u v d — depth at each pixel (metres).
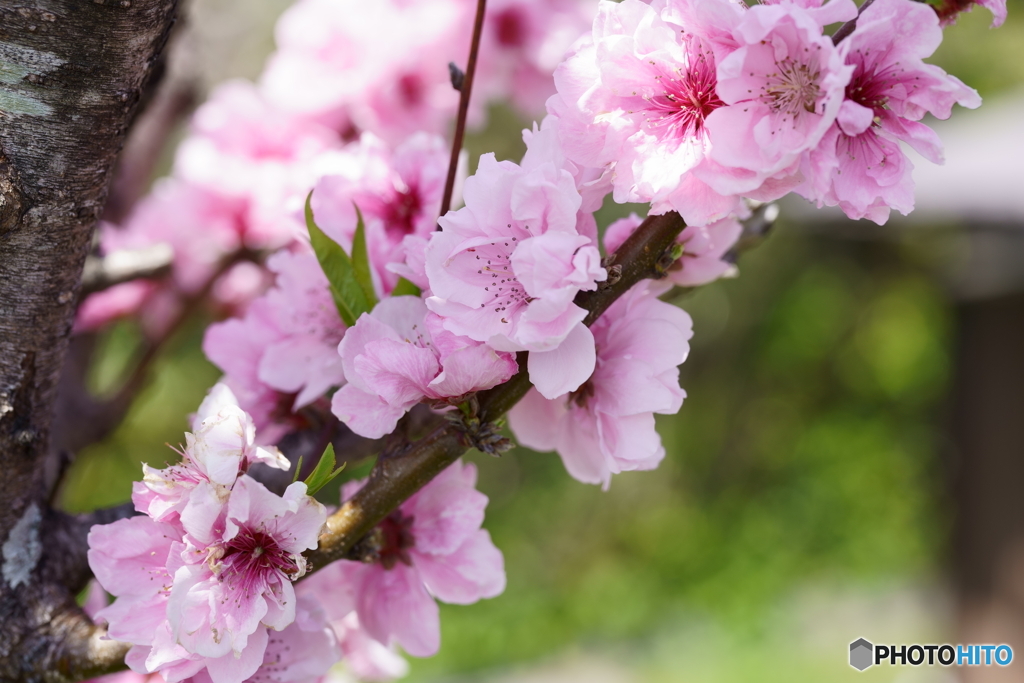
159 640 0.55
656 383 0.56
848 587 3.91
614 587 3.88
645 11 0.55
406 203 0.64
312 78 0.85
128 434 2.57
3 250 0.57
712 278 0.61
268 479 0.61
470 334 0.54
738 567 4.01
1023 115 2.70
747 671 3.05
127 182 0.98
